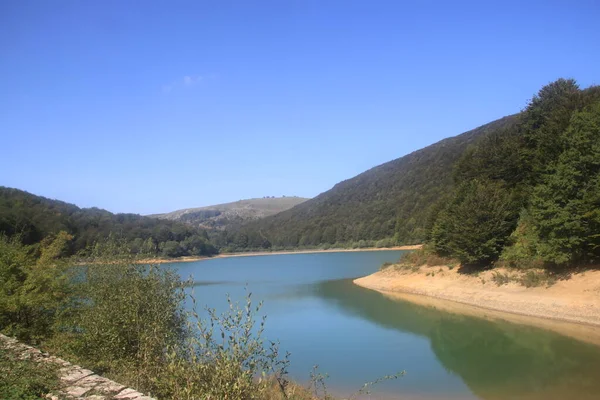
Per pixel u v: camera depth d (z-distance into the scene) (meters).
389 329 23.14
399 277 42.06
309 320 26.17
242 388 6.60
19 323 11.45
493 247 32.56
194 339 7.60
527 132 41.25
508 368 15.69
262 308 31.14
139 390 7.88
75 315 11.31
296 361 17.44
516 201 34.75
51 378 7.43
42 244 13.80
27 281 11.41
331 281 51.16
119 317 9.73
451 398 13.16
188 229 124.25
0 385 6.68
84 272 12.30
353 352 18.69
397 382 14.70
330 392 13.65
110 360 9.20
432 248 41.88
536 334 20.22
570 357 16.39
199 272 71.88
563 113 34.69
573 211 24.64
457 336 20.97
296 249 144.12
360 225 127.12
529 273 27.78
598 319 20.92
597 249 25.03
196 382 6.70
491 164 40.56
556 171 26.36
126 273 11.14
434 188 108.06
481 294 29.42
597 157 24.02
